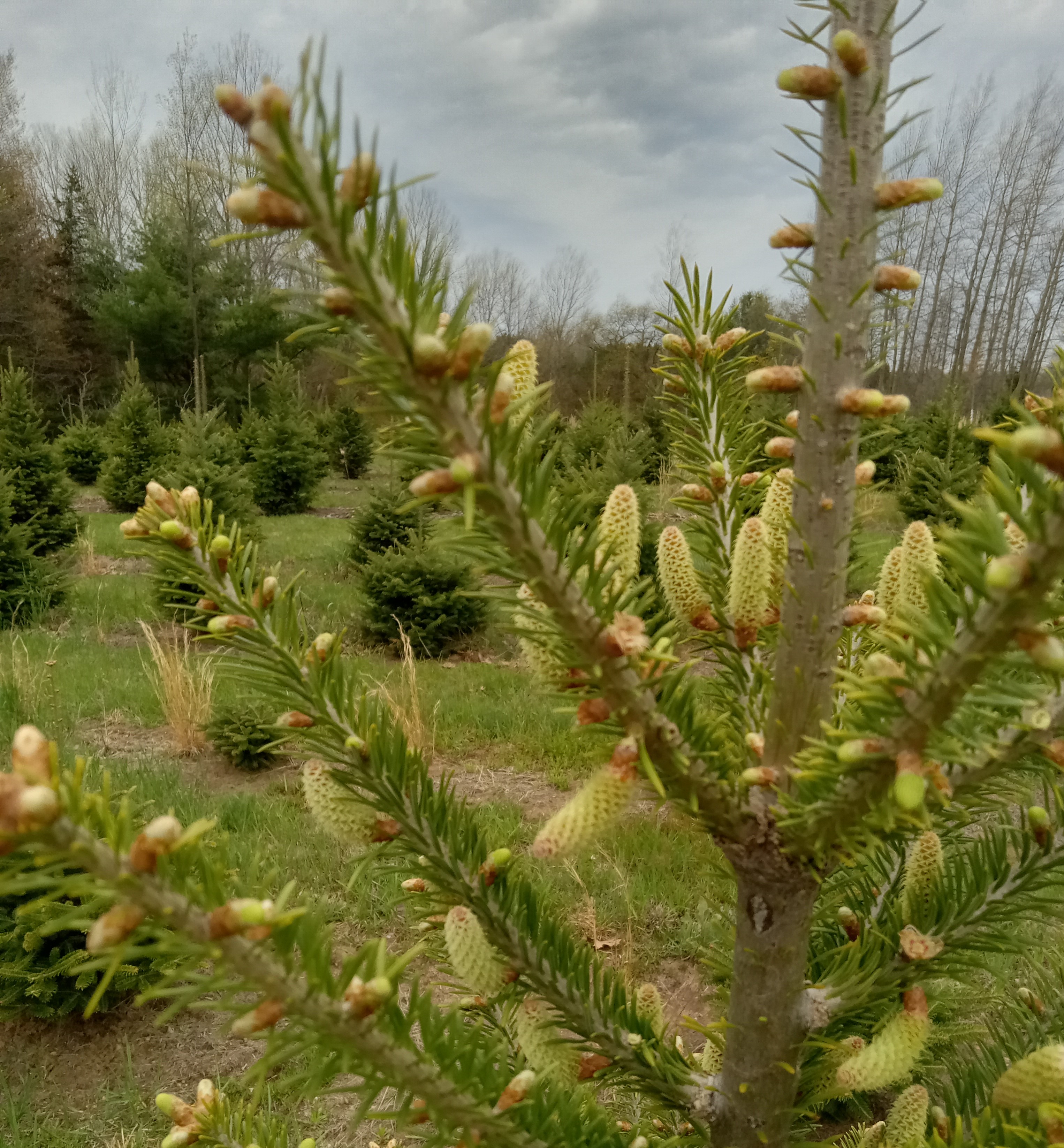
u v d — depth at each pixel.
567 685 0.86
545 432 0.66
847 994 1.00
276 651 1.02
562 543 0.69
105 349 27.59
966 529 0.57
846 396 0.79
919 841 1.05
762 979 0.96
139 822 3.71
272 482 15.75
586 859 4.07
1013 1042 1.27
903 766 0.65
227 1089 2.84
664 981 3.37
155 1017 3.21
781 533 1.05
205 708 5.54
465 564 7.80
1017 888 1.02
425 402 0.58
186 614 6.62
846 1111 2.64
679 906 3.75
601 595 0.74
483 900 1.09
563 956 1.12
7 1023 3.13
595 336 30.70
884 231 0.80
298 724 1.06
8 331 25.06
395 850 1.11
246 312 25.03
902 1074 0.88
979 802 1.03
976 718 0.67
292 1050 0.69
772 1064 0.99
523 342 0.79
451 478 0.61
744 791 0.90
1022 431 0.48
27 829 0.49
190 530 1.02
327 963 0.68
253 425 16.66
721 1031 1.25
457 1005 0.88
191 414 13.20
